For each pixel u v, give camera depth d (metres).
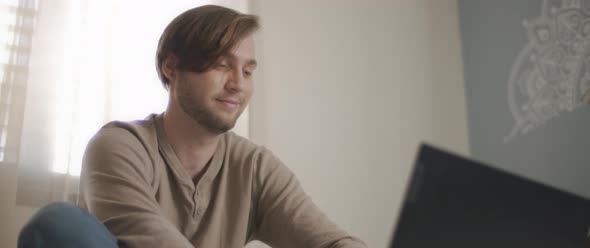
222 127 1.10
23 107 1.53
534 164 2.17
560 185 2.05
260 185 1.17
